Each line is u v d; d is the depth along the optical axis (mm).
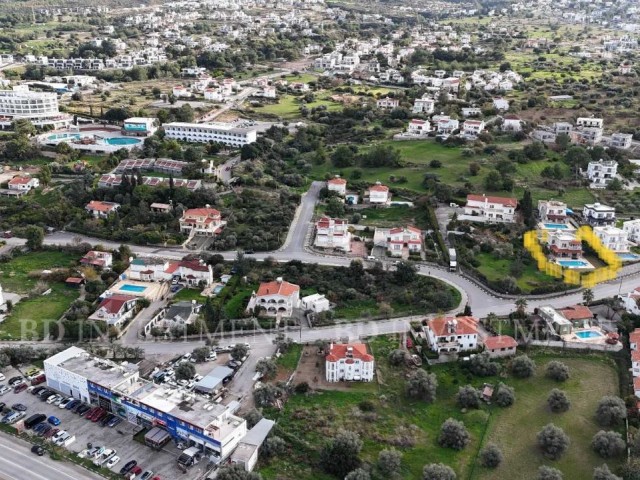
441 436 138500
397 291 196500
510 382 159000
